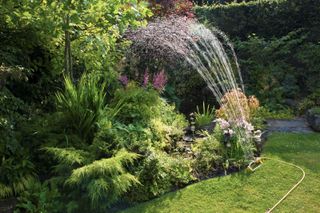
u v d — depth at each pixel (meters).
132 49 6.41
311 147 4.70
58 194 3.55
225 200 3.65
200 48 6.73
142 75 6.44
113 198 3.43
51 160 4.02
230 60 7.30
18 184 3.68
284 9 7.53
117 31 5.06
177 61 6.53
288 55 7.32
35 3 4.21
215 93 6.11
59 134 4.14
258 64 7.30
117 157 3.60
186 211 3.49
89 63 5.14
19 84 4.91
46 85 5.29
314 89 6.78
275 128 5.58
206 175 4.10
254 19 7.86
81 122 4.20
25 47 4.86
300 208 3.49
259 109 6.08
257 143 4.67
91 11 4.38
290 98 6.92
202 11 8.23
